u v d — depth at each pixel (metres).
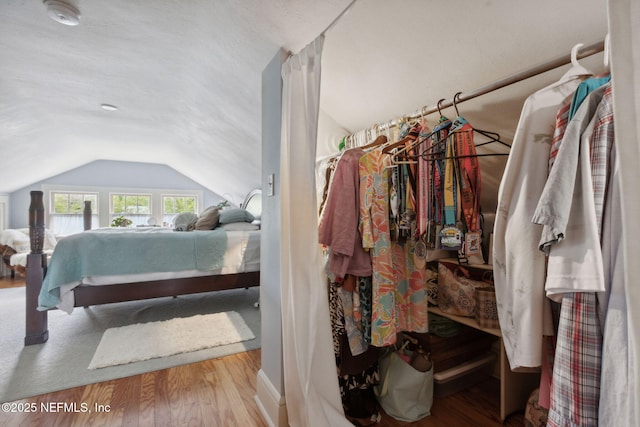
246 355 1.99
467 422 1.34
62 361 1.86
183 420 1.33
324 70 1.50
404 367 1.40
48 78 2.22
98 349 2.01
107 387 1.59
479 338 1.72
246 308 3.02
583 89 0.64
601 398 0.53
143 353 1.96
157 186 6.43
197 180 6.41
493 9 0.95
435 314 1.66
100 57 1.92
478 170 1.08
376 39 1.22
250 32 1.37
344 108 1.71
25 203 5.26
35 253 2.15
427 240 1.12
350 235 1.12
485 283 1.57
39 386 1.58
